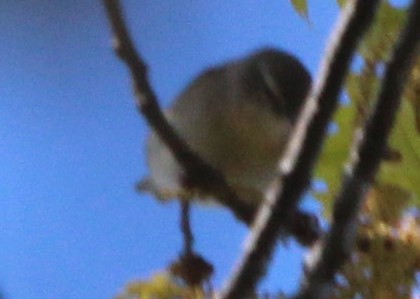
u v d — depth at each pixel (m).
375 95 4.68
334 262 4.37
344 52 4.19
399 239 5.08
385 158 5.33
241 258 4.45
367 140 4.26
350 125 5.70
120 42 5.07
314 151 4.38
